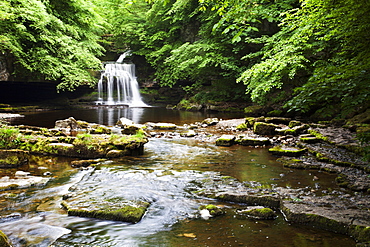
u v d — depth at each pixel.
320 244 2.96
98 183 4.93
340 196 4.25
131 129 9.53
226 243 2.99
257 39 15.62
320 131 9.80
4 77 17.73
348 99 4.05
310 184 4.89
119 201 4.06
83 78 21.38
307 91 4.46
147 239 3.09
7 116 15.70
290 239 3.07
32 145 7.36
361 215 3.44
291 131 9.77
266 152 7.68
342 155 6.77
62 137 7.72
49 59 18.83
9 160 5.97
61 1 21.50
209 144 8.87
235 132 11.37
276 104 16.73
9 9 16.23
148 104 29.41
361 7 5.24
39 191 4.55
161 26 29.08
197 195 4.41
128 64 30.55
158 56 27.91
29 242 2.99
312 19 7.07
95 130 10.11
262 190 4.54
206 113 20.69
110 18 30.83
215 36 21.16
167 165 6.25
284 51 11.58
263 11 11.97
